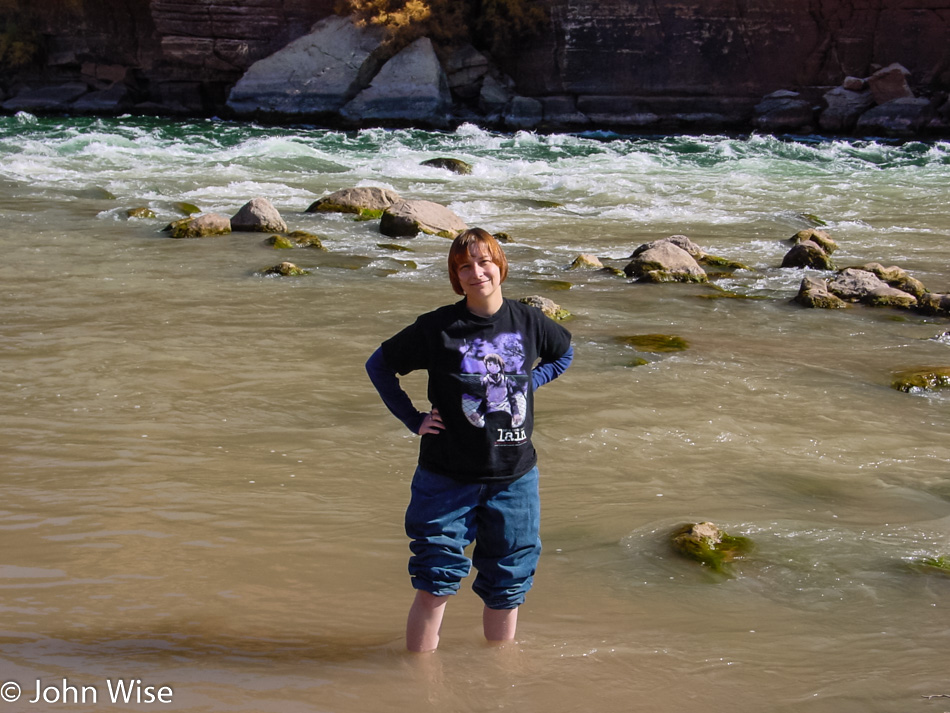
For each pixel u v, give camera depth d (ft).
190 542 12.54
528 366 9.67
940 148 80.28
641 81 97.40
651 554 12.78
